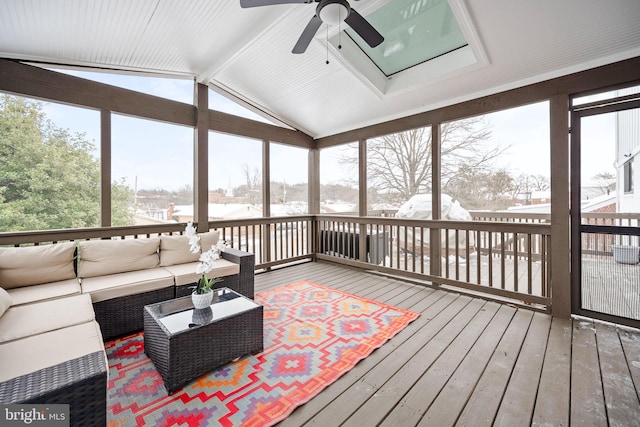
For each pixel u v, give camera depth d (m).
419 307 3.19
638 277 2.62
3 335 1.61
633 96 2.56
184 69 3.82
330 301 3.36
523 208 6.09
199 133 4.02
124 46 3.12
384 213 7.04
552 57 2.77
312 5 2.71
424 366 2.05
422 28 3.12
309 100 4.48
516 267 3.20
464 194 6.78
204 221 4.07
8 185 3.16
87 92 3.24
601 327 2.66
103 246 2.88
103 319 2.41
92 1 2.37
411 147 7.48
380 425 1.51
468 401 1.69
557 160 2.92
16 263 2.41
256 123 4.75
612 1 2.16
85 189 3.55
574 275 2.90
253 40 3.10
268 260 4.87
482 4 2.37
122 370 2.00
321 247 5.59
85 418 1.16
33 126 3.28
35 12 2.37
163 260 3.22
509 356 2.18
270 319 2.85
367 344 2.35
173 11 2.67
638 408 1.62
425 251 6.03
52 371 1.18
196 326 1.88
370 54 3.58
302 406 1.66
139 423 1.52
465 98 3.61
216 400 1.70
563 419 1.54
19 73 2.88
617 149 2.72
